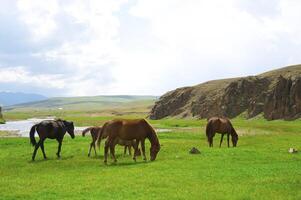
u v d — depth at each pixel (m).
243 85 138.12
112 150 26.70
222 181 19.34
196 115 146.75
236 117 128.75
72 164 26.25
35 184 19.45
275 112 114.38
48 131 28.62
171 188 17.92
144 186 18.38
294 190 17.23
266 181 19.05
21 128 89.38
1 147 38.25
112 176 21.08
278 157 27.70
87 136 54.97
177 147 36.12
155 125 91.56
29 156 30.39
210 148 34.06
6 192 17.75
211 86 164.25
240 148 33.66
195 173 21.47
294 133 61.16
